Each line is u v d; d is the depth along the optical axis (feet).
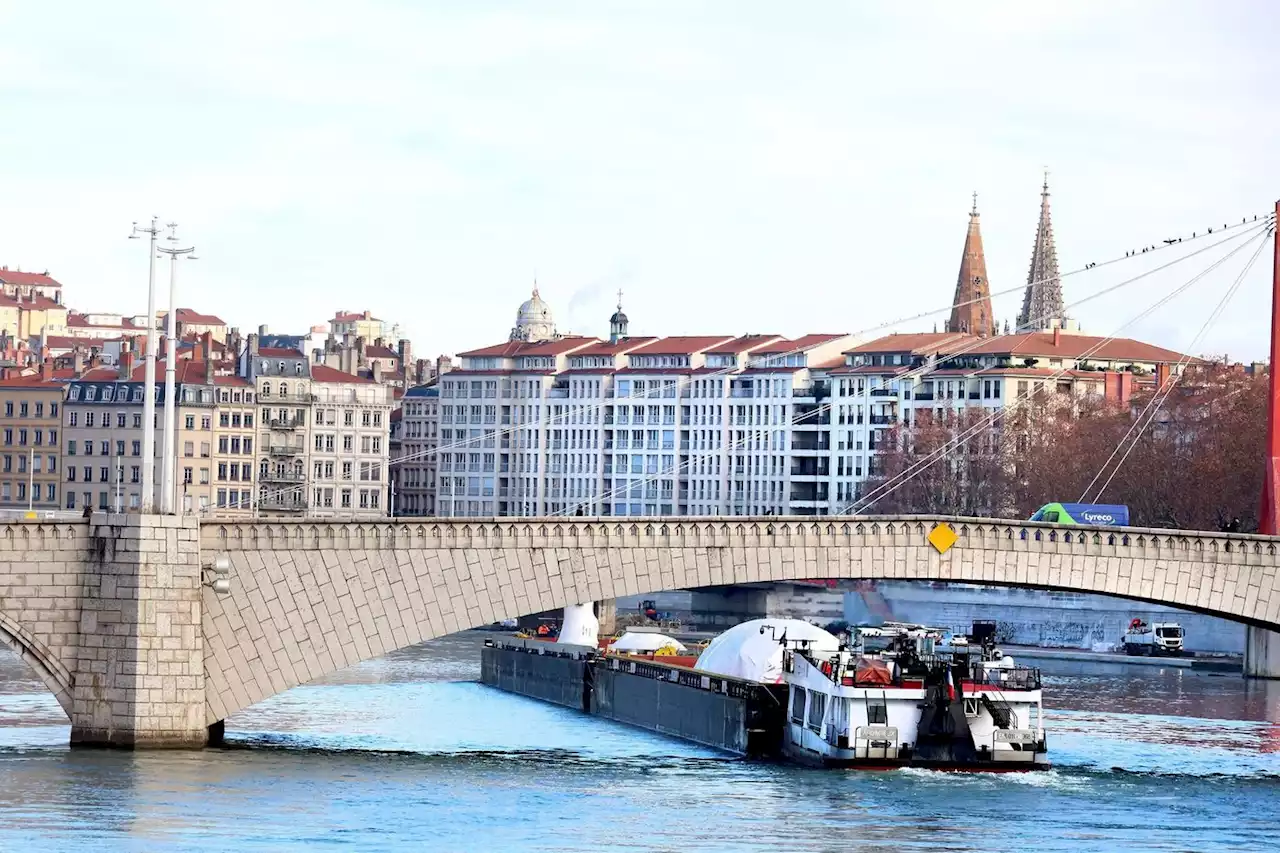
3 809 499.10
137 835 478.18
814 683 615.16
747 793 551.59
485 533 601.62
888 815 522.88
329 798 527.81
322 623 590.55
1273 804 550.77
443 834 490.08
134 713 575.79
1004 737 597.11
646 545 613.11
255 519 587.27
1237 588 638.94
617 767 603.67
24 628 573.74
